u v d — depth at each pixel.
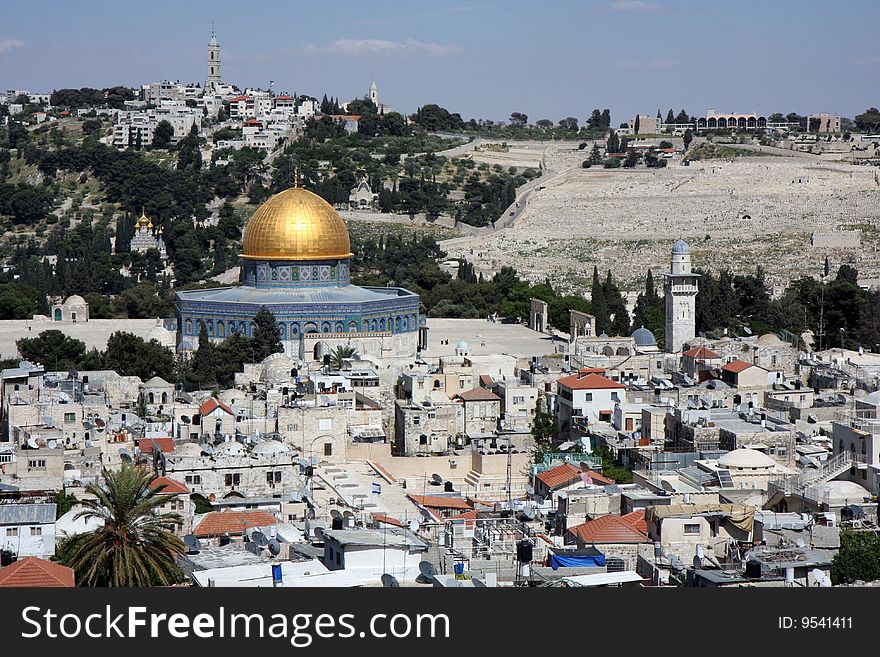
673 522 169.88
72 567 152.75
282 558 162.75
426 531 179.75
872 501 193.50
